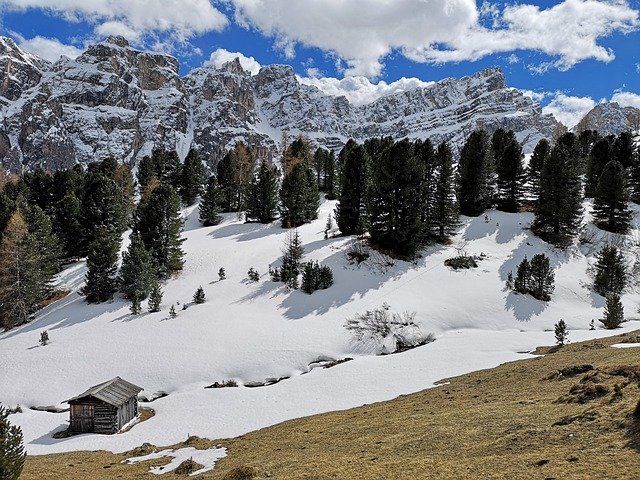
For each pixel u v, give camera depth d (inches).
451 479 586.6
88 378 1673.2
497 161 3786.9
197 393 1555.1
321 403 1330.0
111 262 2428.6
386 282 2369.6
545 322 2097.7
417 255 2647.6
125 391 1393.9
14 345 1980.8
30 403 1565.0
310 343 1844.2
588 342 1587.1
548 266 2304.4
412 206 2605.8
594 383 864.3
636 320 2106.3
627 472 509.0
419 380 1413.6
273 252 2800.2
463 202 3282.5
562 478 526.6
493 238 2898.6
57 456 1122.7
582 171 3284.9
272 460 835.4
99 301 2397.9
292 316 2073.1
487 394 1061.1
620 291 2356.1
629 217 2999.5
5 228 2475.4
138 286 2352.4
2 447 572.4
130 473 901.2
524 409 840.3
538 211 2930.6
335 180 4298.7
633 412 652.1
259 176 3750.0
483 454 664.4
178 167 4525.1
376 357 1760.6
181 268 2687.0
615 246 2775.6
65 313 2304.4
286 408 1325.0
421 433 824.9
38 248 2501.2
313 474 695.7
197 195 4343.0
